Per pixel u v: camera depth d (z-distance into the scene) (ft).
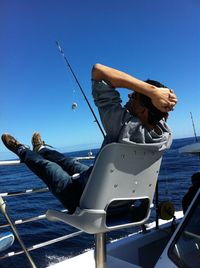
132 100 7.18
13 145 8.54
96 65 6.98
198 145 8.29
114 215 7.66
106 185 6.56
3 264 23.16
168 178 53.52
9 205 47.44
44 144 9.02
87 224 6.57
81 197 6.77
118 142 6.65
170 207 9.97
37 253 26.22
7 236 7.74
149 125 7.06
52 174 7.52
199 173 10.59
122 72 6.91
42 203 47.83
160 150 7.20
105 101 6.95
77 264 10.43
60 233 32.27
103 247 7.32
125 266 8.54
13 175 99.96
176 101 6.86
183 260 6.84
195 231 7.09
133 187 7.03
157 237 11.02
